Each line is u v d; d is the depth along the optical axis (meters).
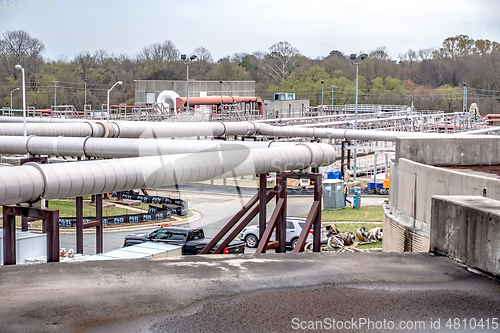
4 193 9.37
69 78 117.38
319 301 6.74
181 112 76.81
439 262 8.65
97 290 6.86
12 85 106.31
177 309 6.33
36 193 9.85
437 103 124.12
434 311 6.50
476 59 124.94
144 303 6.47
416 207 16.27
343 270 8.07
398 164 18.59
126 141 19.27
